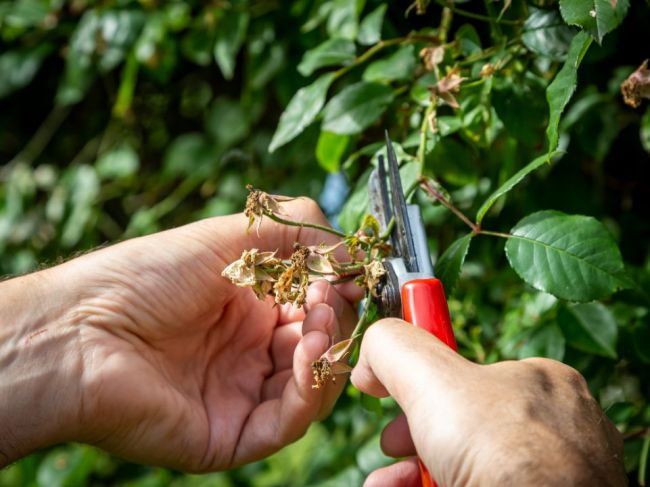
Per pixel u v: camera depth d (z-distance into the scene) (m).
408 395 0.23
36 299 0.31
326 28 0.43
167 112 0.66
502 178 0.36
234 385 0.36
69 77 0.59
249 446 0.34
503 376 0.23
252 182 0.57
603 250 0.27
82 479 0.59
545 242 0.28
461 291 0.43
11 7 0.60
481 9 0.40
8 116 0.70
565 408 0.22
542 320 0.36
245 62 0.60
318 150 0.38
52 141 0.71
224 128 0.57
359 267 0.28
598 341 0.35
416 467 0.31
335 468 0.48
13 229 0.67
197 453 0.34
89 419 0.31
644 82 0.27
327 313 0.30
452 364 0.23
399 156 0.33
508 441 0.21
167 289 0.32
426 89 0.33
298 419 0.33
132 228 0.61
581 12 0.24
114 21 0.53
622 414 0.34
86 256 0.32
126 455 0.33
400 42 0.36
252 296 0.36
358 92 0.34
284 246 0.33
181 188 0.61
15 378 0.30
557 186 0.42
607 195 0.46
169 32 0.54
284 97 0.49
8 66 0.62
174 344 0.34
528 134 0.32
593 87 0.39
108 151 0.67
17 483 0.63
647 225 0.44
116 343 0.31
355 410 0.48
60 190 0.65
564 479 0.20
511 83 0.32
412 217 0.29
